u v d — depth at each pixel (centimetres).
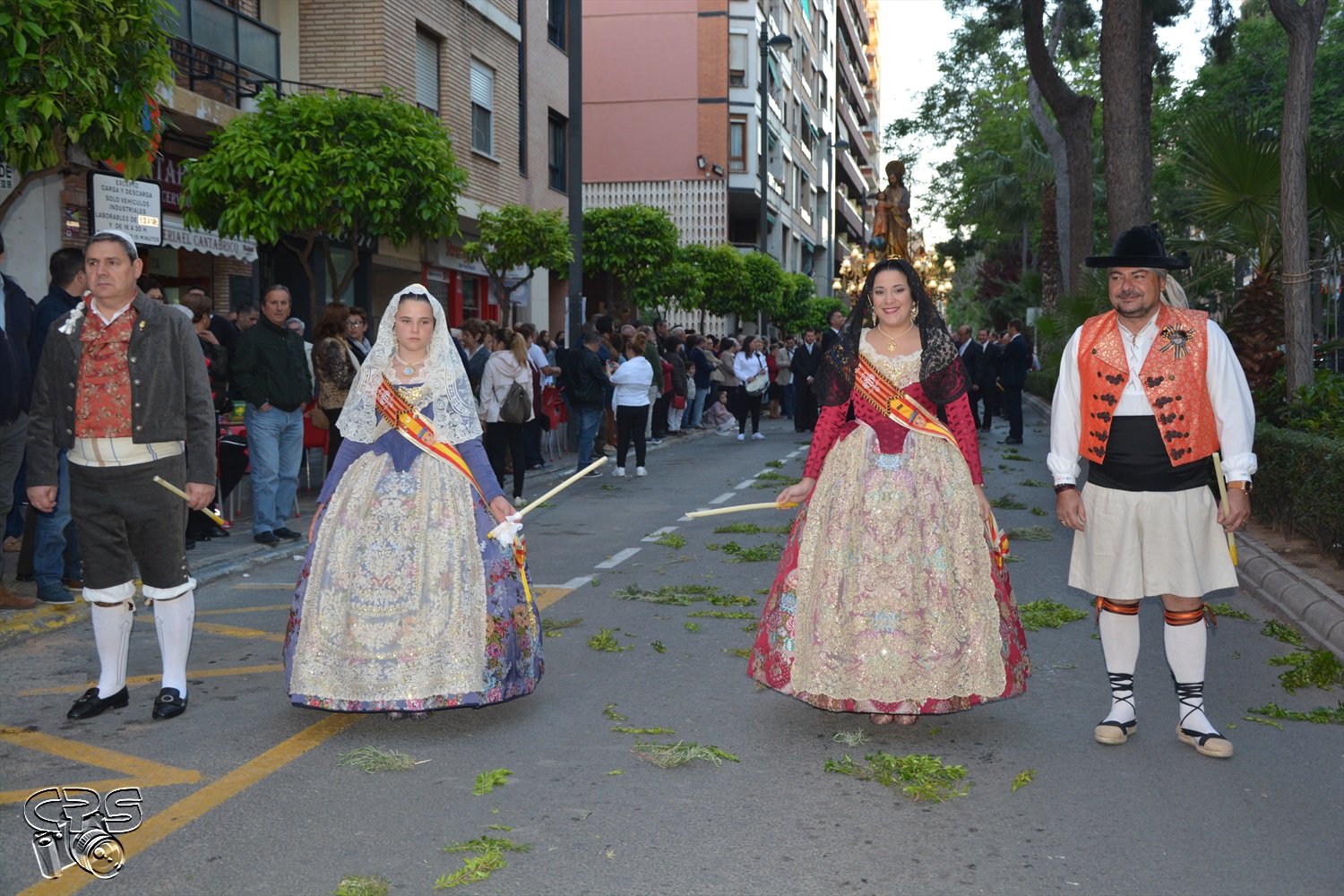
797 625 471
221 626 674
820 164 6234
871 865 349
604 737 471
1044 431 2161
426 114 1318
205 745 460
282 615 704
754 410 2152
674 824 380
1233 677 557
